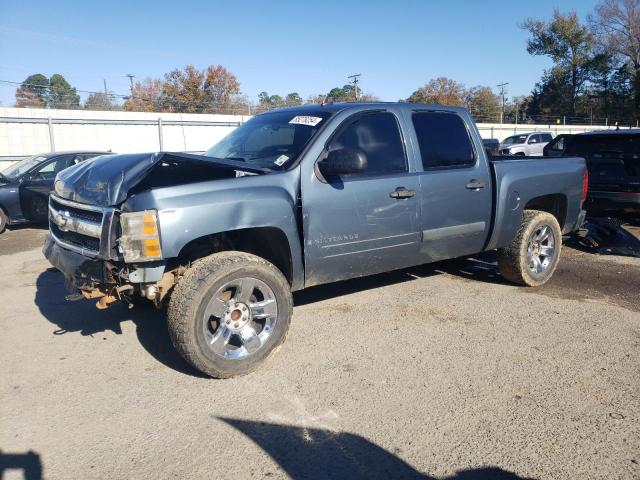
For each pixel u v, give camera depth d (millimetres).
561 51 62281
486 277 6266
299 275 4129
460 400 3445
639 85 56500
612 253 7492
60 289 6027
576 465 2791
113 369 3953
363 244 4367
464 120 5152
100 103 34938
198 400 3471
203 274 3547
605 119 60406
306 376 3791
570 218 6102
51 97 34719
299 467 2789
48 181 10453
